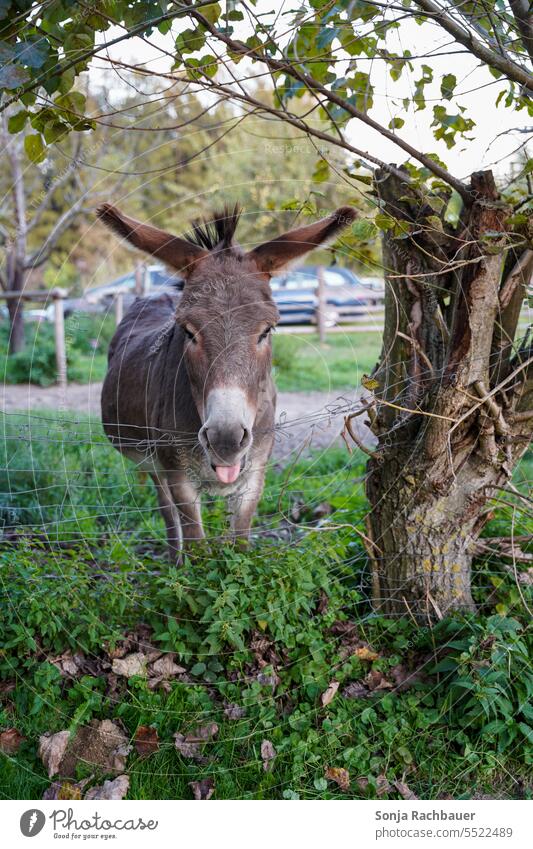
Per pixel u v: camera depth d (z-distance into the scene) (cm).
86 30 256
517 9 271
